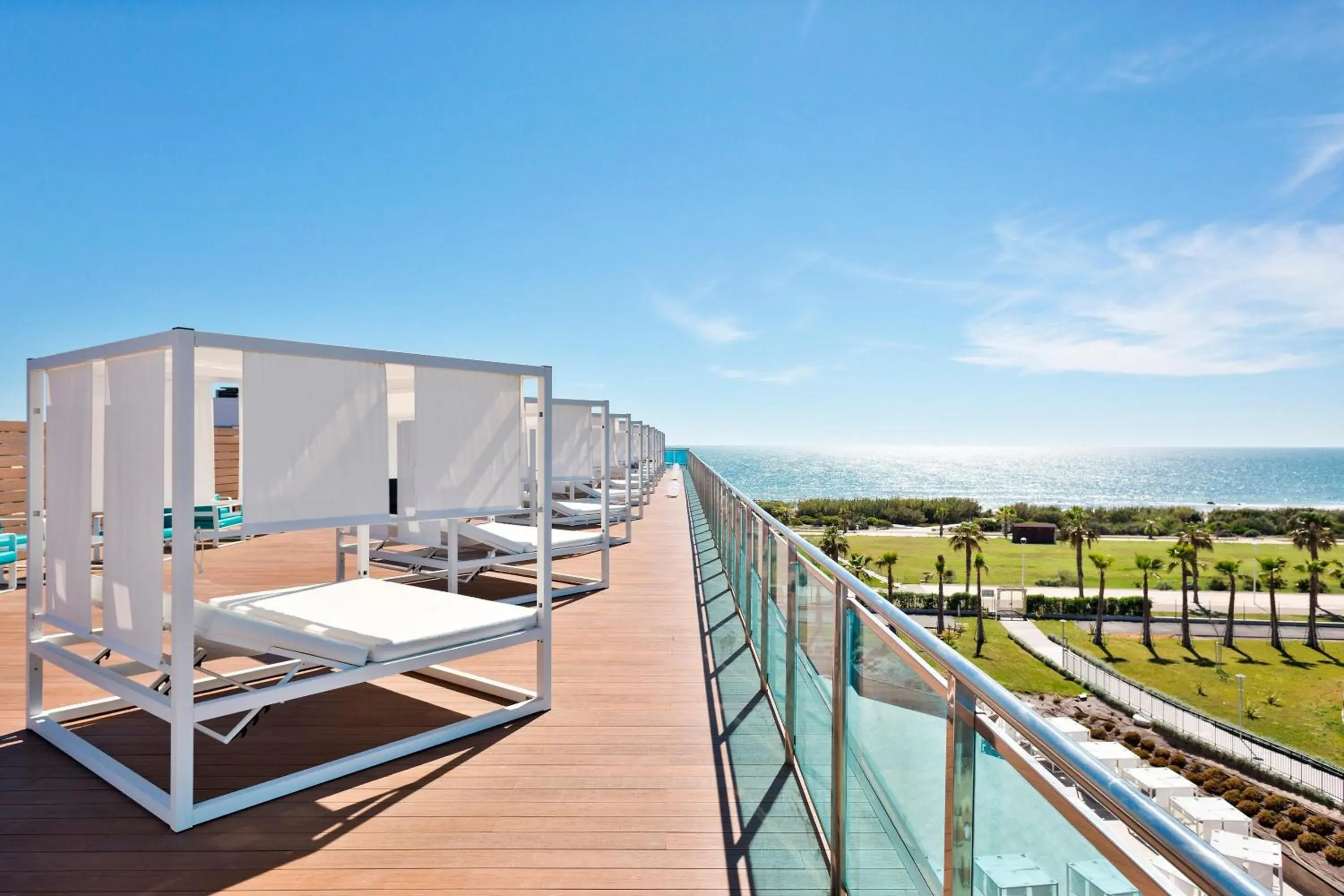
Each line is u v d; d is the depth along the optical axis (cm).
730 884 175
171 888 170
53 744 250
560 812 209
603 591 537
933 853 116
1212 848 51
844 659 173
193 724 200
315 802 213
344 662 231
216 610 236
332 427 247
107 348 226
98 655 347
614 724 275
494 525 585
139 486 215
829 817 184
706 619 450
